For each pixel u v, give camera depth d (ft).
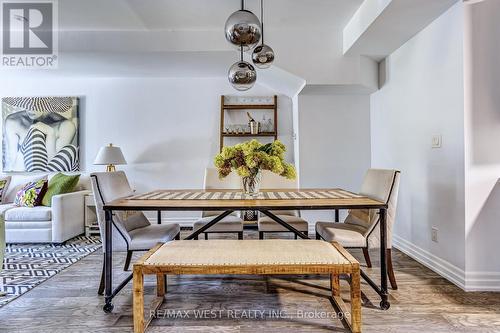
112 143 15.08
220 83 15.21
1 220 6.90
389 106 11.50
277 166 7.45
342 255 5.86
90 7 9.61
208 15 10.21
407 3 7.72
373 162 13.03
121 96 15.12
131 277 7.27
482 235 7.38
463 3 7.44
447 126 8.09
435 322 5.97
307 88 12.17
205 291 7.52
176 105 15.20
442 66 8.30
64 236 11.96
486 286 7.36
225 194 8.48
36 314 6.41
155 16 10.27
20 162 14.94
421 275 8.41
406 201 10.33
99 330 5.80
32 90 15.12
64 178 13.16
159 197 7.75
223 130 14.98
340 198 7.48
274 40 11.53
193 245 6.38
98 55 11.81
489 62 7.38
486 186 7.38
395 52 11.02
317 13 10.13
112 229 7.02
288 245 6.36
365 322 5.98
